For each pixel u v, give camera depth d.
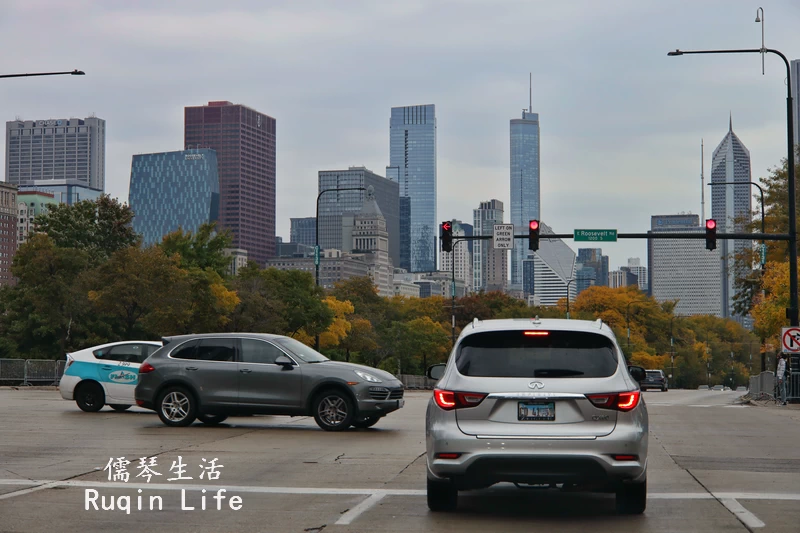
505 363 9.06
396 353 93.69
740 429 19.98
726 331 170.75
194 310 56.69
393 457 14.00
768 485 11.46
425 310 118.88
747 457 14.51
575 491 10.12
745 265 59.62
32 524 8.88
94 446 15.15
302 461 13.49
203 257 66.12
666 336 129.00
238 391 18.06
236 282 65.19
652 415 25.19
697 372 136.38
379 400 17.91
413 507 9.85
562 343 9.18
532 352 9.12
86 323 65.00
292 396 17.91
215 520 9.12
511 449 8.75
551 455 8.70
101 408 22.52
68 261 58.50
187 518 9.22
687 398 47.06
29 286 64.88
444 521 9.09
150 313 55.38
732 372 154.25
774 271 44.06
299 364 18.03
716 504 10.05
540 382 8.88
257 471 12.47
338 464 13.20
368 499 10.30
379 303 113.94
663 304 134.00
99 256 74.75
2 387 38.47
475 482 8.87
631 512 9.41
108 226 79.75
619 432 8.77
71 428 18.11
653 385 71.38
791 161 32.88
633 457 8.77
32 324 65.44
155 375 18.45
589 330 9.22
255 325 62.50
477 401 8.90
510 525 8.89
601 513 9.54
